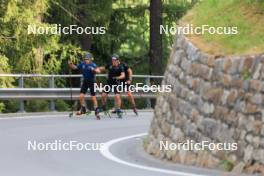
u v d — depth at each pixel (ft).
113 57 258.78
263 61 125.70
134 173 122.72
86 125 221.66
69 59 377.30
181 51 154.30
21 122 226.79
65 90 284.61
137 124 229.45
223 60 135.44
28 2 340.59
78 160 141.28
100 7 388.98
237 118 127.03
